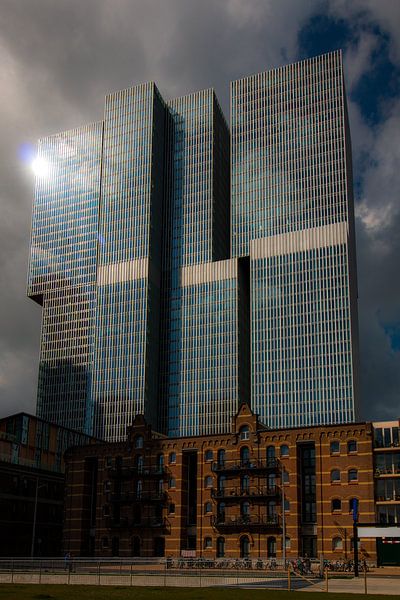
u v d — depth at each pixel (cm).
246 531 10431
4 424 14000
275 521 10288
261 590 5456
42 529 12975
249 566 9000
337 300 19888
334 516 9838
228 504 10694
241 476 10694
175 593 5069
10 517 12156
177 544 10875
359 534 8494
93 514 11938
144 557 10394
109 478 11681
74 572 7456
